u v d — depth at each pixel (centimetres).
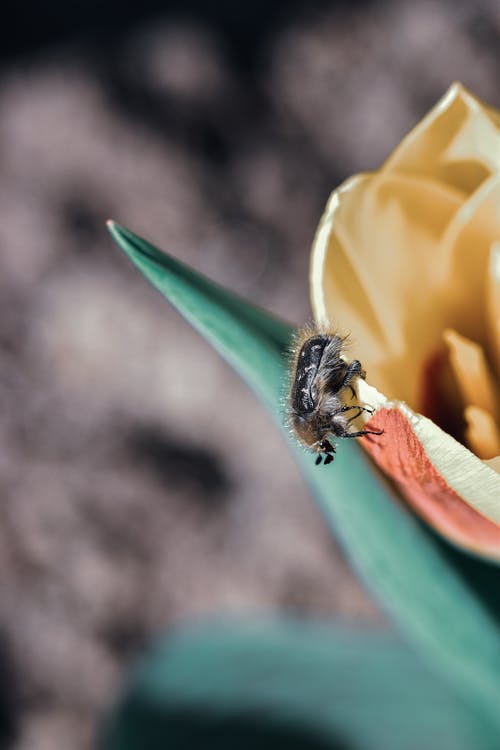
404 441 20
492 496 20
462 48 62
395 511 23
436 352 21
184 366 56
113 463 56
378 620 52
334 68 63
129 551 55
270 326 22
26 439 56
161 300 57
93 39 66
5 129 62
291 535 54
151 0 68
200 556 54
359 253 21
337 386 20
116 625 54
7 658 54
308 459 22
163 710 36
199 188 60
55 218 60
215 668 37
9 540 55
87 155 61
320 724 35
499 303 21
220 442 55
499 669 24
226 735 36
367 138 61
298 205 60
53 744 53
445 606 23
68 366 57
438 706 35
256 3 66
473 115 21
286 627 38
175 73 63
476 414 21
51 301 58
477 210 21
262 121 62
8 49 67
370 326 21
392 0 64
